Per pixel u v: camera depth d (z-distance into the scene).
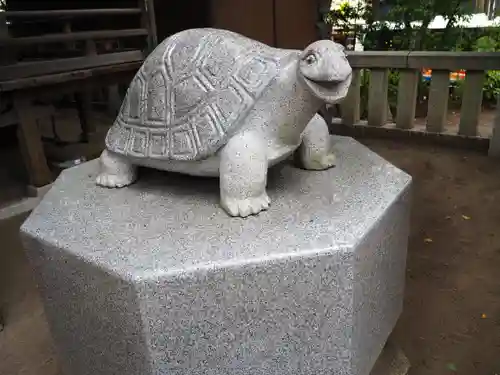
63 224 0.96
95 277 0.83
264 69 0.90
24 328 1.52
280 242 0.82
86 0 3.26
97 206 1.03
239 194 0.93
